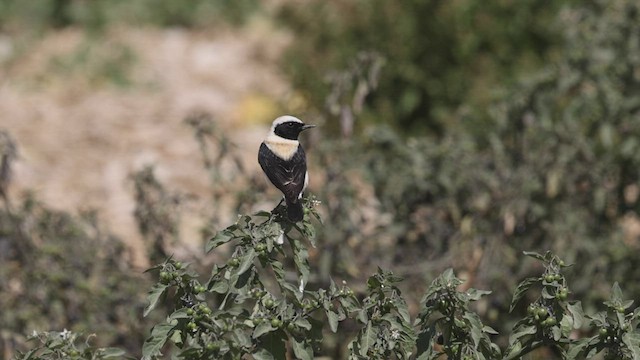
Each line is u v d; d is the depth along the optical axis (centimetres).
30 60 2652
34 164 2097
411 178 1289
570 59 1371
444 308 707
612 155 1310
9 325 1174
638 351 666
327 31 2283
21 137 2220
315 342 714
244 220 723
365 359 709
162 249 1262
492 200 1298
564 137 1306
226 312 680
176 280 702
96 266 1241
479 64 2158
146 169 1285
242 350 685
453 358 716
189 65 2620
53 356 732
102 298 1213
